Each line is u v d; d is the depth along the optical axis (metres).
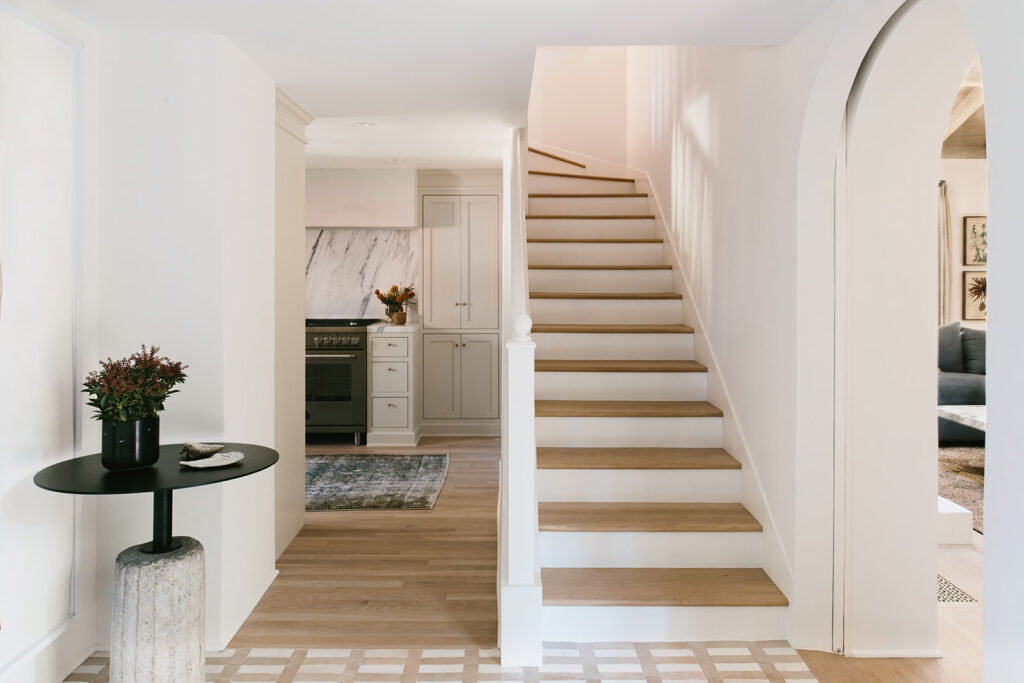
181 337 2.73
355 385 6.25
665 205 5.15
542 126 6.75
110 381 2.21
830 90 2.55
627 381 3.96
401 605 3.14
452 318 6.61
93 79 2.66
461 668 2.61
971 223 7.69
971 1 1.68
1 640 2.22
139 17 2.54
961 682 2.54
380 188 6.29
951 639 2.87
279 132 3.65
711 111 3.90
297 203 3.98
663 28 2.67
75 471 2.21
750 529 3.06
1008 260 1.58
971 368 6.98
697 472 3.35
